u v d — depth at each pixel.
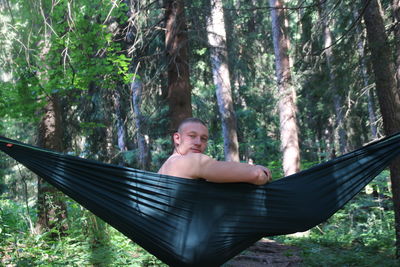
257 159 21.45
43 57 8.01
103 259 6.35
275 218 2.34
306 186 2.45
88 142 12.95
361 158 2.60
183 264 2.23
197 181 2.28
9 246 6.60
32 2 7.48
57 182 2.39
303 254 8.42
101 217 2.40
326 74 8.47
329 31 15.08
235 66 13.55
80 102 11.08
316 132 23.23
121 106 12.31
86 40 7.77
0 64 7.97
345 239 10.81
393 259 7.28
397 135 2.67
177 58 8.77
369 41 7.42
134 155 12.94
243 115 20.23
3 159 12.71
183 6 8.89
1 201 10.48
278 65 14.57
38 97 8.38
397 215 7.39
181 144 2.46
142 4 9.11
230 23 12.47
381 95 7.28
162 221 2.26
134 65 9.70
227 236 2.25
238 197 2.30
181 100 8.68
